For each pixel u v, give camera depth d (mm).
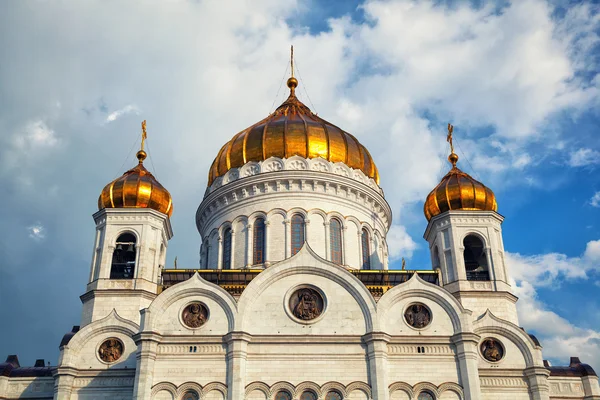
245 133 77000
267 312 57719
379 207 76125
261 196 72062
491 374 59750
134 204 67250
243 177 73000
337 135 76125
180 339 56344
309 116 81375
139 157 74125
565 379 63188
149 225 66438
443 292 59219
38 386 62125
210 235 74688
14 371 63062
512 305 64812
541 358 60531
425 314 58812
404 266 70375
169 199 69562
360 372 55656
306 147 73562
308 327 57250
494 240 67125
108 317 61281
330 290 58688
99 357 60219
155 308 57375
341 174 73562
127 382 59281
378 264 73500
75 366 59656
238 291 62406
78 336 60531
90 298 63156
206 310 57969
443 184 70312
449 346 57438
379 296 62719
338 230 71688
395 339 57156
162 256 68312
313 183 71938
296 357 56062
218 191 74062
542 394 58875
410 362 56688
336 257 70500
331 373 55562
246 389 54781
